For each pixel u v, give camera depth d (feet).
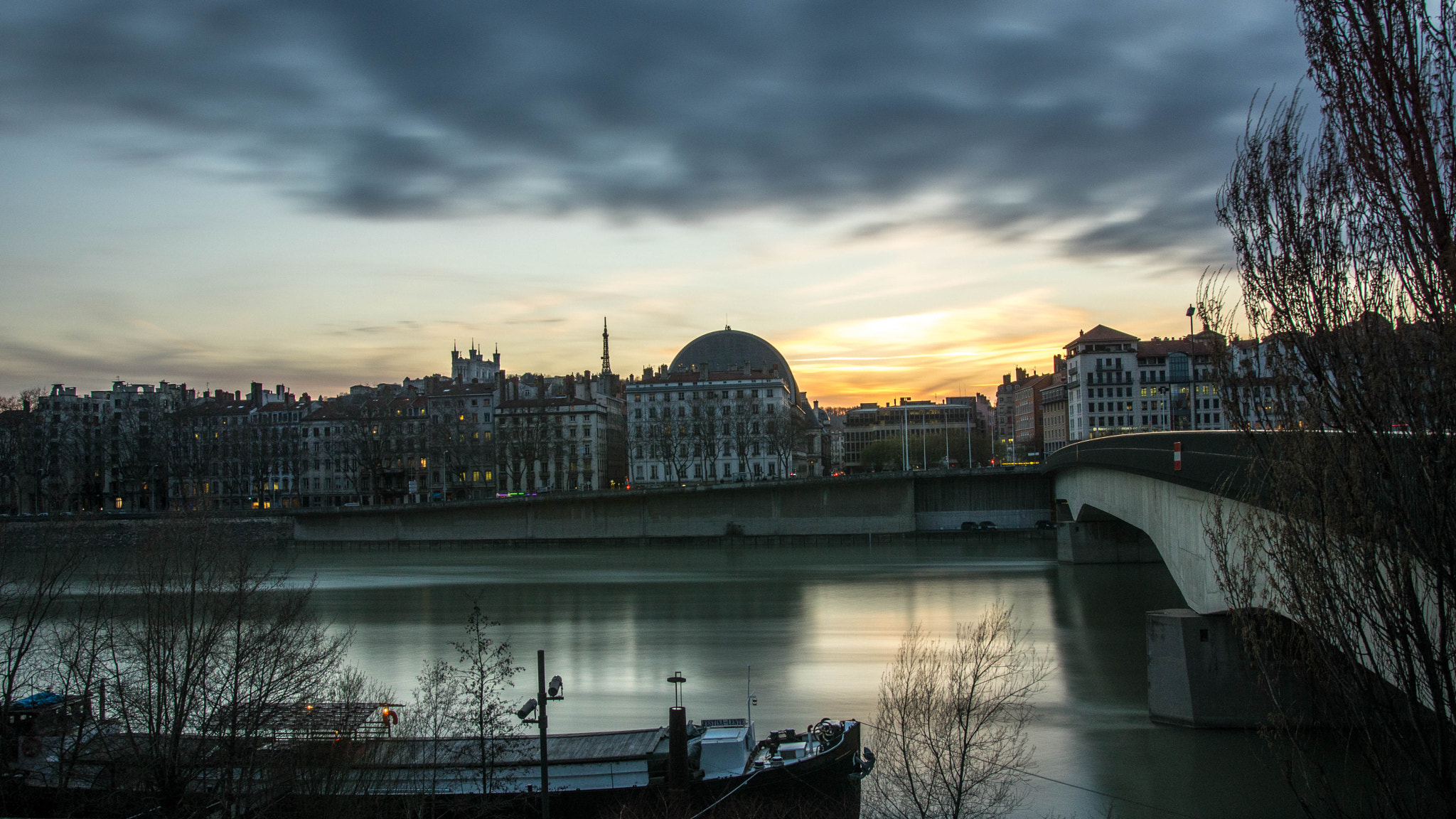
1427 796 61.72
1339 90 60.29
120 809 123.85
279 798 118.52
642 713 196.75
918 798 127.95
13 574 177.17
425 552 568.82
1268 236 66.03
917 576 395.96
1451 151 56.13
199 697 130.21
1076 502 408.46
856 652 248.73
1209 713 174.60
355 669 217.56
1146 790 147.95
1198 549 180.75
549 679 225.76
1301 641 71.31
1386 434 60.23
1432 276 56.95
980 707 155.43
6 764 129.08
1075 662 231.91
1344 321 61.87
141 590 137.59
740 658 244.63
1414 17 57.31
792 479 608.60
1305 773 78.23
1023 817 138.92
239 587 137.18
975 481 565.94
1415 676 60.49
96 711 136.87
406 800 128.26
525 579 415.64
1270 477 70.38
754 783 145.69
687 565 457.68
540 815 139.13
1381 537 61.11
